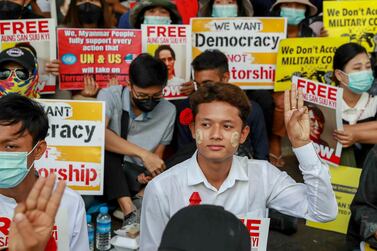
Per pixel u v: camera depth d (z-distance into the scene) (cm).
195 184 249
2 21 412
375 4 466
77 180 364
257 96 483
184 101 439
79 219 249
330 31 471
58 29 426
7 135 230
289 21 507
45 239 175
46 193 176
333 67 433
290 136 239
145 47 437
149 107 385
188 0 498
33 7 500
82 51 432
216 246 127
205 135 234
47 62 425
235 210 254
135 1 557
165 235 131
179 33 438
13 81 366
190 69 442
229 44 461
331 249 395
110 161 395
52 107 359
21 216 168
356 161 438
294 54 450
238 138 237
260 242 251
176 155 386
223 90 233
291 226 405
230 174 250
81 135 362
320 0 561
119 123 404
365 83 414
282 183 258
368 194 326
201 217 133
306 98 394
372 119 430
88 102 360
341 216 408
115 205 411
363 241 332
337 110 384
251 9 492
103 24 485
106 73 439
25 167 235
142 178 395
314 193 240
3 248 238
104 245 365
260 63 463
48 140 361
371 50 471
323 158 404
